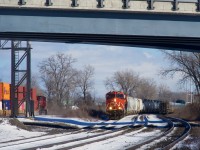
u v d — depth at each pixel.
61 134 69.50
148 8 51.03
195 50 67.25
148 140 54.91
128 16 51.38
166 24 52.09
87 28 50.69
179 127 85.38
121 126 89.56
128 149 44.53
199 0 51.72
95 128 84.06
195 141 55.22
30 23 49.75
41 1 49.22
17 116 108.62
